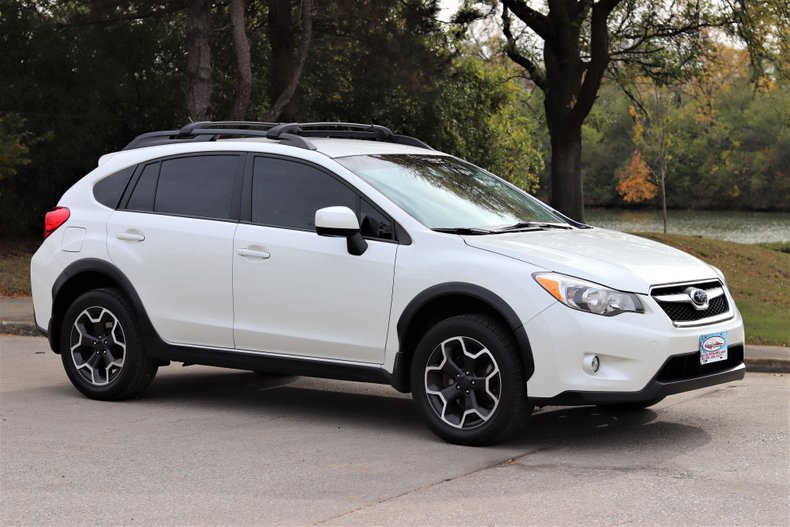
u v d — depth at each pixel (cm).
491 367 613
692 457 593
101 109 2378
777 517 473
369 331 657
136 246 754
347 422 704
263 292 697
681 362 602
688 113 4091
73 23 2267
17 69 2277
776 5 2286
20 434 666
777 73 2448
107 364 775
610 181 8006
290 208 699
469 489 529
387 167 707
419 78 2116
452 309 648
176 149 764
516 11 2539
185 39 2434
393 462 588
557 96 2559
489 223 684
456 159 777
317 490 530
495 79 3300
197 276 726
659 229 5384
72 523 477
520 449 617
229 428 684
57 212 801
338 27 2241
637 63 2758
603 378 587
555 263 605
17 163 2048
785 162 7450
